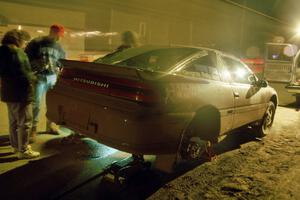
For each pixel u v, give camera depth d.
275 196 3.62
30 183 3.53
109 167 3.84
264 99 5.73
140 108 3.24
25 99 3.97
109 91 3.47
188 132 3.93
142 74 3.29
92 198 3.35
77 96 3.74
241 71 5.21
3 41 3.94
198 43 23.05
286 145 5.61
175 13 20.31
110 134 3.37
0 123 5.55
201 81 3.95
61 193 3.38
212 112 4.27
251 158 4.85
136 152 3.24
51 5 13.22
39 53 4.78
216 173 4.19
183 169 4.26
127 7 16.77
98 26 15.43
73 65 3.92
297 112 8.74
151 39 18.73
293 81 9.98
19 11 12.09
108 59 4.54
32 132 4.72
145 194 3.51
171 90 3.46
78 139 4.83
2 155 4.21
